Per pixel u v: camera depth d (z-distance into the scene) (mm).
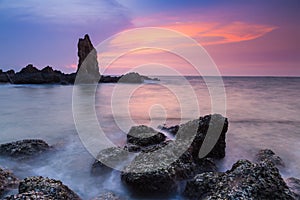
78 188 8688
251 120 19547
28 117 20547
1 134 15297
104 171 9391
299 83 75062
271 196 6328
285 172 9984
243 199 6043
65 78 66688
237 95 38375
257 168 6988
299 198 7117
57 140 13867
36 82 61312
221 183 6977
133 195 8148
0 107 26047
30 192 6387
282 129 16828
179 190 8164
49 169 10148
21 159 10648
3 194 7746
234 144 13430
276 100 31766
